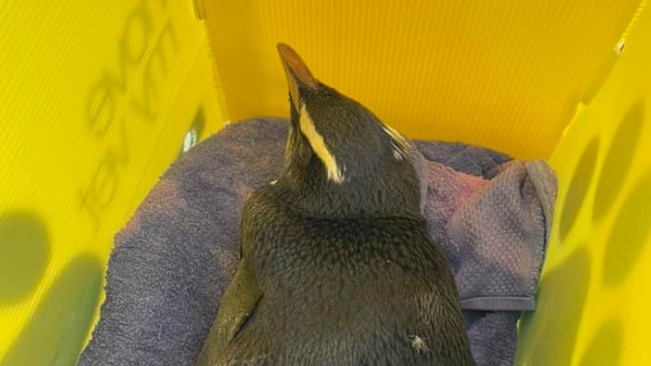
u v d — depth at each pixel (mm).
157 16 1279
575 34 1252
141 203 1360
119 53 1184
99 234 1235
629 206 971
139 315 1256
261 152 1473
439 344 978
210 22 1426
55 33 1017
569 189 1283
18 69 952
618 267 957
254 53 1469
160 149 1395
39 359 1115
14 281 1015
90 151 1149
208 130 1582
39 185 1036
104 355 1222
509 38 1312
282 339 957
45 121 1024
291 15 1380
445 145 1504
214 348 1072
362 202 1006
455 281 1202
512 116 1448
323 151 988
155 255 1305
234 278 1137
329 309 956
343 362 929
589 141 1241
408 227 1026
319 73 1474
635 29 1155
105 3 1124
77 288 1192
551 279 1249
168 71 1355
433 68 1411
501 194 1346
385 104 1505
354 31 1379
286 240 1020
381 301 958
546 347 1169
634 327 858
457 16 1306
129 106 1244
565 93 1353
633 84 1087
